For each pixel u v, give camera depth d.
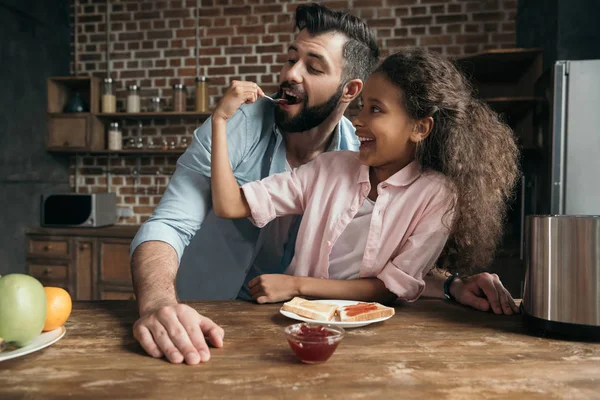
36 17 3.75
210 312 0.98
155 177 4.04
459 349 0.76
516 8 3.58
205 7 3.95
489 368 0.68
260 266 1.49
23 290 0.69
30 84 3.73
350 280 1.10
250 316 0.94
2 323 0.67
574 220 0.80
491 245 1.19
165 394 0.59
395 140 1.12
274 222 1.40
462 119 1.14
